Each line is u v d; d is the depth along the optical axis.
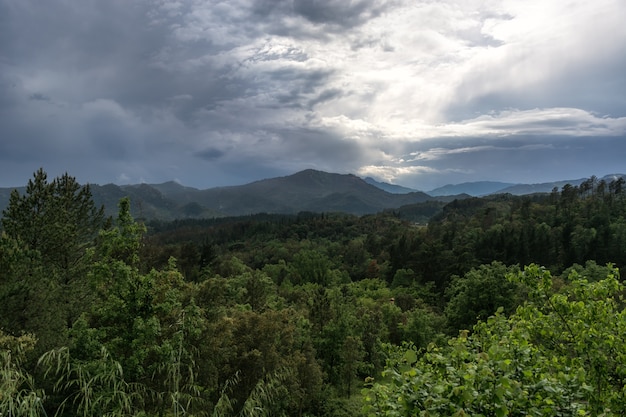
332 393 31.89
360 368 36.34
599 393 6.20
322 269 103.62
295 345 26.62
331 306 40.47
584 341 6.83
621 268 66.44
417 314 42.75
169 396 9.11
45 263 22.97
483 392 4.51
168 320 15.45
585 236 83.38
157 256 55.25
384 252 122.31
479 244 92.62
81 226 29.09
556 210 112.75
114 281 13.49
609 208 100.19
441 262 89.50
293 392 20.02
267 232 184.12
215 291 22.78
